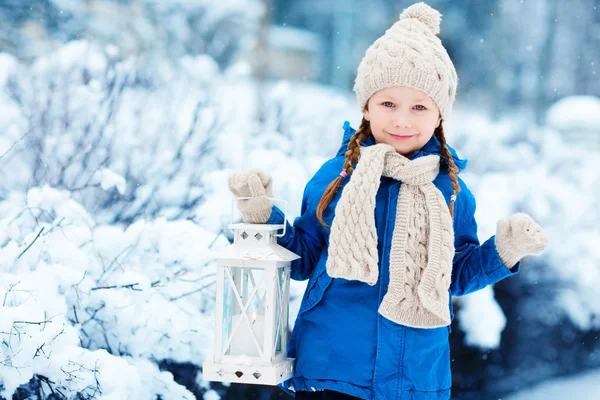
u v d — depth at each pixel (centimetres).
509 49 1434
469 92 1477
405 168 231
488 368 444
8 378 250
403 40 239
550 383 462
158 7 1328
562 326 479
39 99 431
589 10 1366
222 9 1408
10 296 265
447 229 230
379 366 227
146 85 481
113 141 420
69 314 319
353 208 226
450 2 1622
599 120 808
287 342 262
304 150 498
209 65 562
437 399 233
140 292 317
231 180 238
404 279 226
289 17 1941
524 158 639
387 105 240
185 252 333
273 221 241
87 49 462
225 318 236
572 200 541
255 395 380
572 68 1357
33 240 304
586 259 497
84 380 267
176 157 421
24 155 411
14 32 1023
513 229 229
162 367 358
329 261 226
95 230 342
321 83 1872
